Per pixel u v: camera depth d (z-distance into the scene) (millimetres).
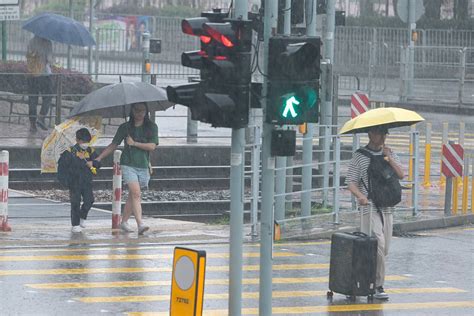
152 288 27922
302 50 22281
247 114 22453
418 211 41469
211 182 47938
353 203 40719
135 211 35875
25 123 54188
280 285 29125
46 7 111750
